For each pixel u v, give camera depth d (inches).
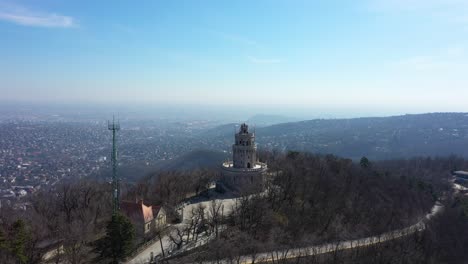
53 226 5241.1
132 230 4458.7
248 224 5467.5
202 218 5393.7
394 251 5492.1
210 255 4584.2
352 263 4931.1
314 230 5802.2
